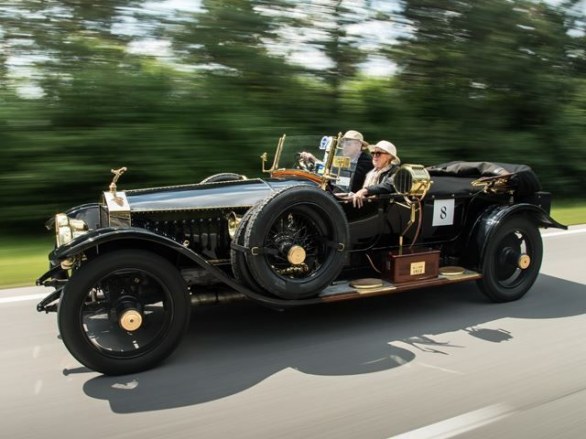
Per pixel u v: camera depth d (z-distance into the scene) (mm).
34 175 7582
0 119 7551
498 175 5133
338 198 4418
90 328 4078
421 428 2910
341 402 3197
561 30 12727
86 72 8109
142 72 8578
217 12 9328
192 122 8688
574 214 10211
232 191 4305
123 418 3031
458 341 4105
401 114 10867
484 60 11719
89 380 3482
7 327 4340
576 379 3477
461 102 11625
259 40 9734
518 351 3918
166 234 4059
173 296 3631
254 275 3814
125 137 8109
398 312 4734
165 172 8406
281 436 2850
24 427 2949
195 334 4227
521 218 5027
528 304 4988
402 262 4516
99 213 4750
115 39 8633
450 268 4910
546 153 12266
